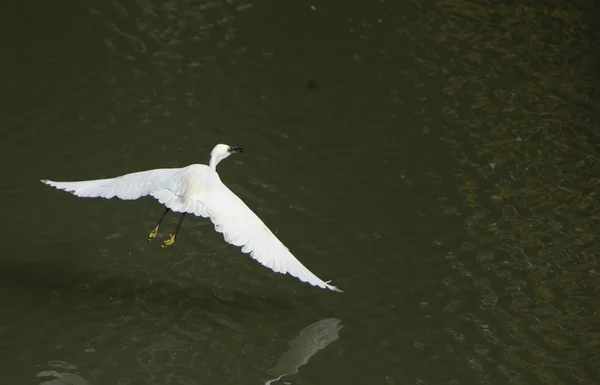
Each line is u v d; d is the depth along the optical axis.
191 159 17.52
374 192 17.09
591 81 21.12
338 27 22.47
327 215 16.39
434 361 13.38
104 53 20.52
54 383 12.45
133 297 14.16
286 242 15.61
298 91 20.08
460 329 13.98
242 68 20.66
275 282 14.81
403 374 13.10
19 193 16.09
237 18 22.39
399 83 20.59
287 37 21.91
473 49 22.05
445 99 20.14
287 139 18.42
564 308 14.44
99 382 12.59
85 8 21.89
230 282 14.72
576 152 18.64
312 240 15.73
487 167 18.02
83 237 15.33
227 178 17.08
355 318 14.16
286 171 17.48
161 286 14.47
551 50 22.23
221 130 18.50
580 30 23.12
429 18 23.14
